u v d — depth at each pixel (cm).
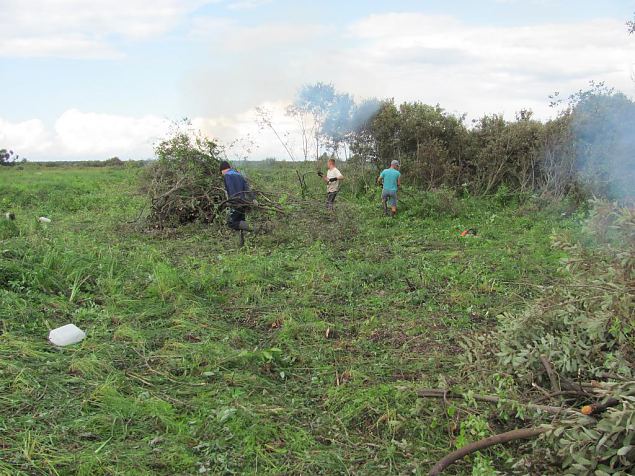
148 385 405
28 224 930
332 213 1178
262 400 387
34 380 393
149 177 1622
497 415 349
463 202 1284
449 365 444
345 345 490
